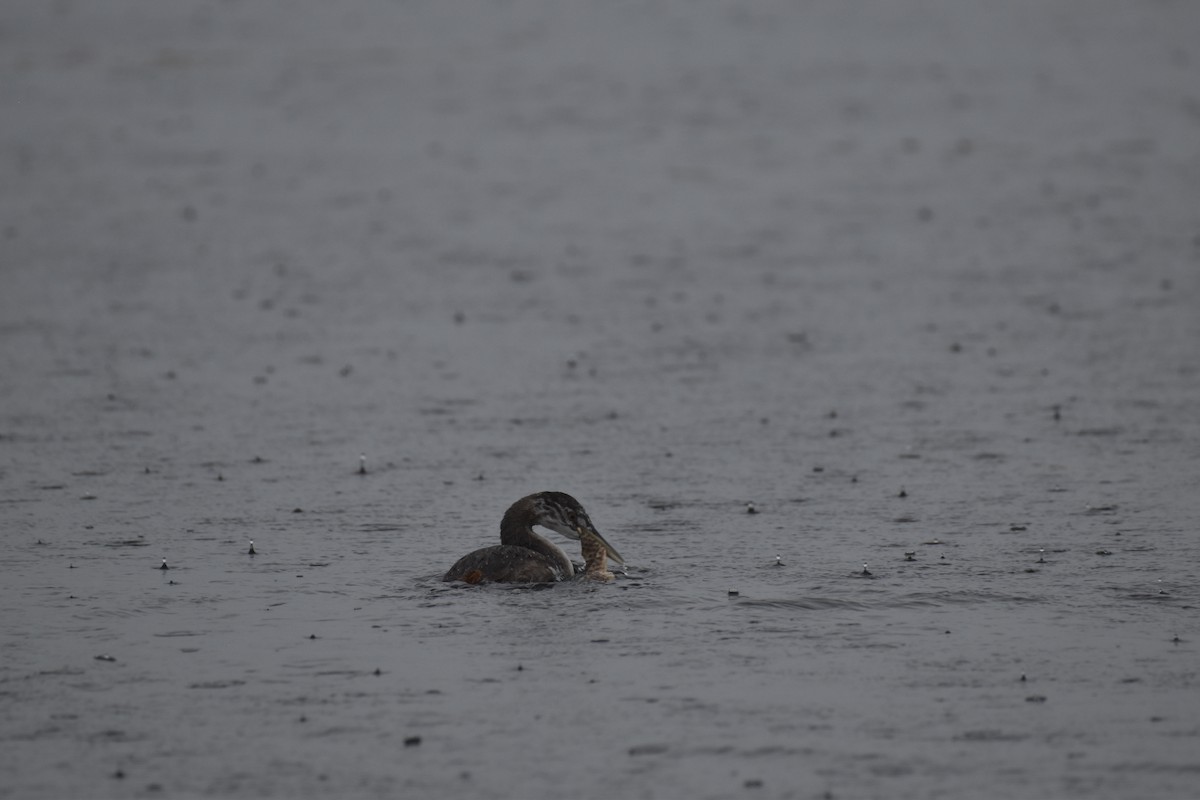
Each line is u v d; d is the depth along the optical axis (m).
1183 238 29.88
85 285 26.98
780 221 32.94
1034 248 29.52
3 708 9.73
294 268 28.59
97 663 10.53
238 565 12.91
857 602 11.74
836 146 41.81
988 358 21.48
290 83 51.56
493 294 26.50
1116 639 10.84
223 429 18.06
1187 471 15.71
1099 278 26.73
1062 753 8.91
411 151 41.66
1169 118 43.97
